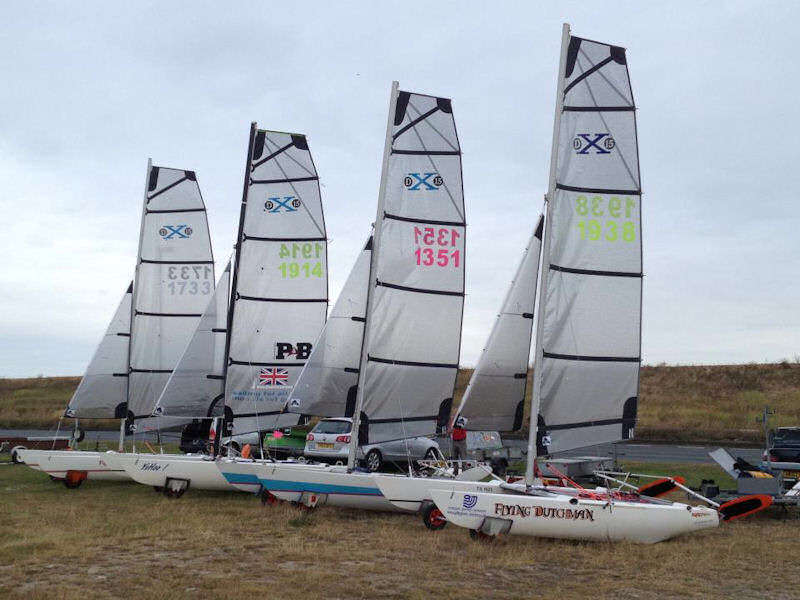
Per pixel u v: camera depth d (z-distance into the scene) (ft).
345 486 46.57
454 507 38.55
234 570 31.48
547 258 42.65
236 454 69.72
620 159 43.88
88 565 31.96
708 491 48.70
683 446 95.50
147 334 69.00
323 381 49.98
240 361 56.59
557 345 42.68
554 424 42.57
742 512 44.75
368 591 28.58
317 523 43.24
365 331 48.39
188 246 70.69
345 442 65.82
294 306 57.72
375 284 48.39
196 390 59.72
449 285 50.34
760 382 154.51
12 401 172.14
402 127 49.75
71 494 54.85
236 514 45.73
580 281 43.11
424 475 49.49
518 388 50.44
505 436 103.71
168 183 70.69
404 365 49.26
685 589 30.07
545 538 39.32
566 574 32.48
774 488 47.60
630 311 43.55
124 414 67.87
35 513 45.44
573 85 43.73
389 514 47.39
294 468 47.73
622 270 43.55
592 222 43.37
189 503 50.29
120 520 43.06
